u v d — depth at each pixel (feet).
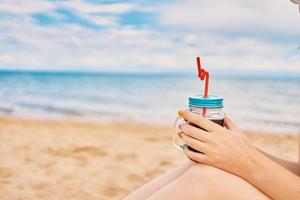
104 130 26.23
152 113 43.39
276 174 4.64
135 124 31.55
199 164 4.89
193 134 4.83
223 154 4.68
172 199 4.76
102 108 46.62
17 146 18.20
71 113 41.06
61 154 16.80
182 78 89.04
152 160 16.44
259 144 23.34
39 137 21.22
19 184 12.35
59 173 13.84
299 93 59.67
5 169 14.02
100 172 14.24
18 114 38.65
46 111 42.16
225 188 4.62
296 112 43.29
